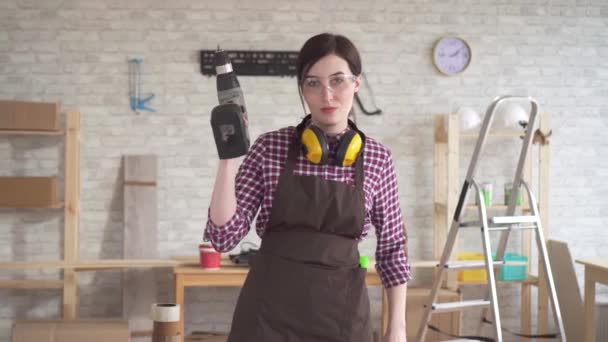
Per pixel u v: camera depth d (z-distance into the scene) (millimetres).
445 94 5359
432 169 5352
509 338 5426
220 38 5195
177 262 4766
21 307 5125
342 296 1885
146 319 5078
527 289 5223
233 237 1801
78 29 5125
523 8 5406
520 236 5402
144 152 5176
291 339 1846
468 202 5316
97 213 5160
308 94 1879
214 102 5211
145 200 5129
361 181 1930
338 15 5273
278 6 5227
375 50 5309
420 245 5355
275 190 1896
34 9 5090
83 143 5137
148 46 5160
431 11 5336
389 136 5332
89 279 5176
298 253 1872
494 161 5398
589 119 5480
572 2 5441
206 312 5238
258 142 1942
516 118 4965
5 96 5078
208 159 5219
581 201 5500
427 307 4027
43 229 5137
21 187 4711
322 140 1875
